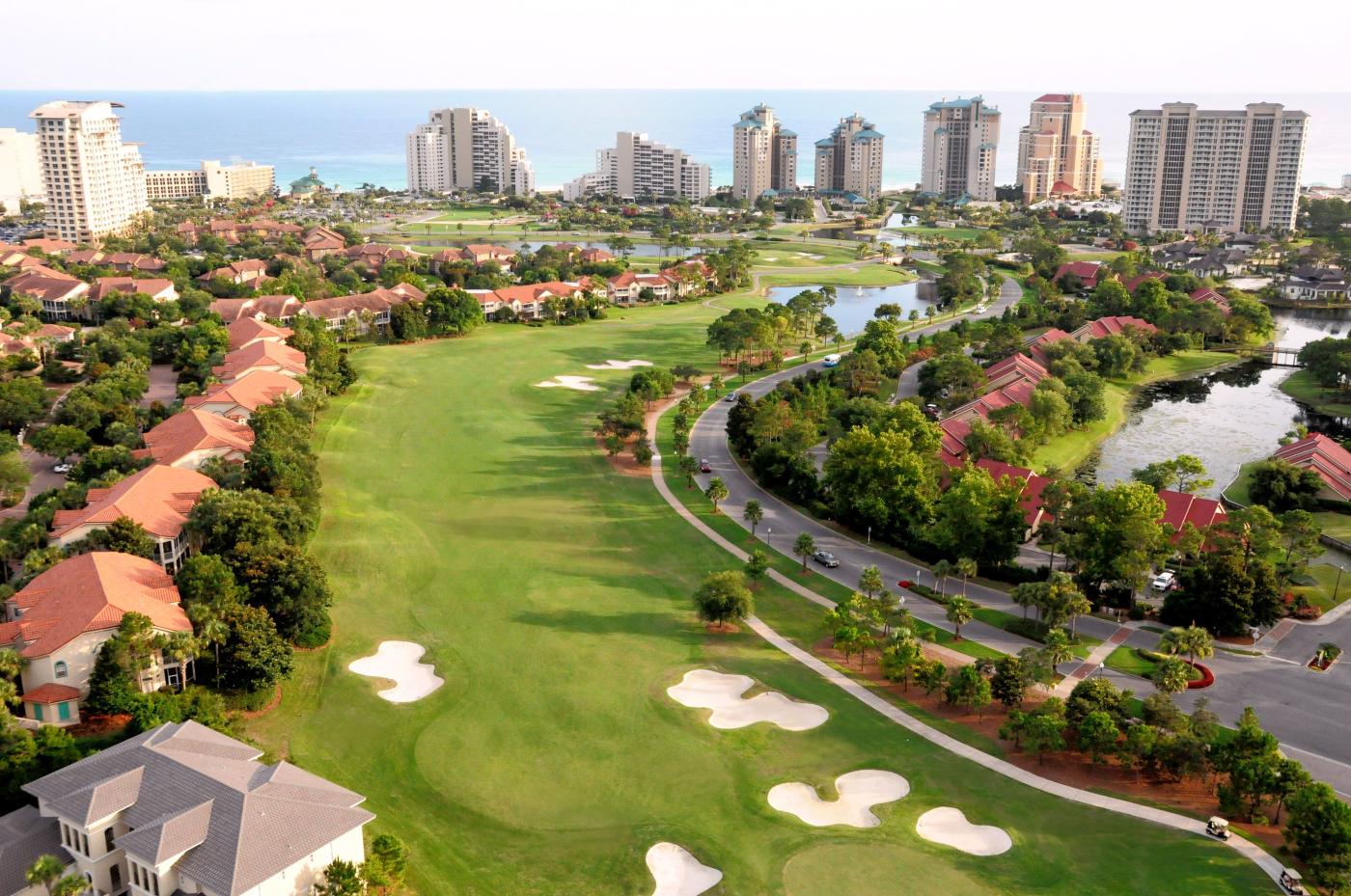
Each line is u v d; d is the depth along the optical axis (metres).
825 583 124.50
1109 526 116.19
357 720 94.00
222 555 108.88
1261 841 77.44
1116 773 86.81
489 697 98.12
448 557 129.62
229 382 178.00
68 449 154.25
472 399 198.62
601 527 140.75
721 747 90.50
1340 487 153.25
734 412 174.25
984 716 95.88
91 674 91.38
